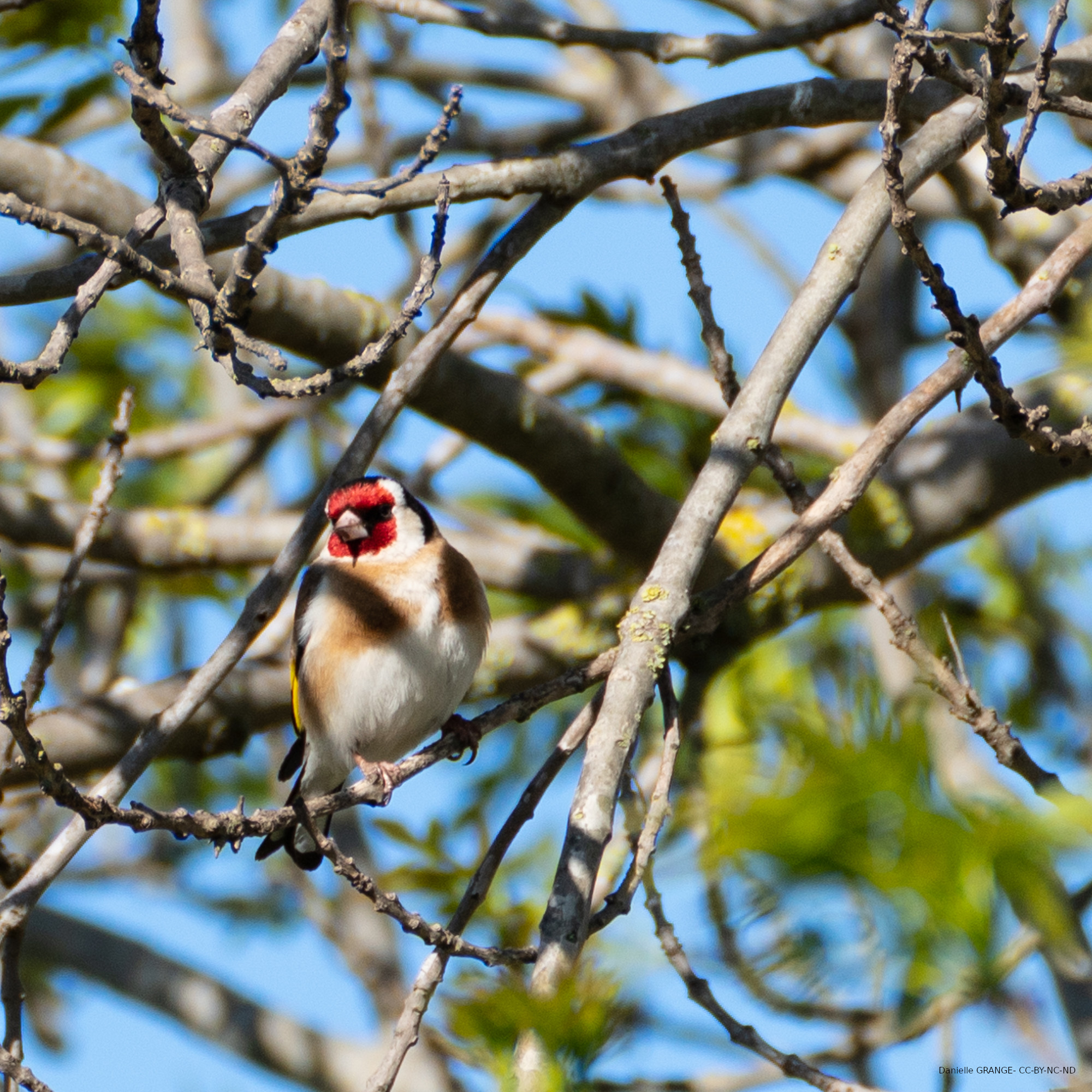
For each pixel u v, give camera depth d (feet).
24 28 25.94
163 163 18.93
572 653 32.24
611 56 43.19
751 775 8.26
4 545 36.86
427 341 22.71
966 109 22.93
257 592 20.68
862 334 40.60
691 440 35.65
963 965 7.99
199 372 41.78
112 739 29.55
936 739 9.43
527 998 10.06
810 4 35.01
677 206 22.65
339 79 17.16
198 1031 33.24
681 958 17.30
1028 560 36.91
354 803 17.81
